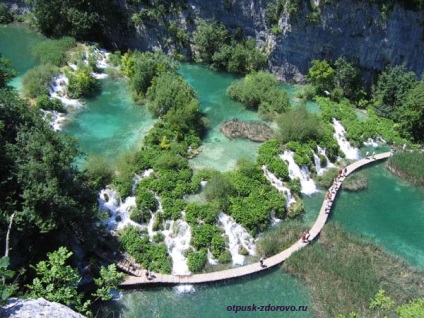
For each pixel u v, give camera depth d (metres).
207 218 42.78
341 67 63.69
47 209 35.38
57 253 28.92
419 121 58.00
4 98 39.28
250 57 67.81
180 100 54.47
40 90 56.66
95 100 58.72
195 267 40.03
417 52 63.41
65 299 26.08
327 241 43.28
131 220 42.91
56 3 70.44
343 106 62.12
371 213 47.59
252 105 60.31
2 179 35.62
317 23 63.06
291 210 46.53
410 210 48.25
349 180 51.09
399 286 39.00
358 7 61.66
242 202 44.88
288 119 54.44
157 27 71.19
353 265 40.50
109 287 31.69
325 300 37.75
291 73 67.56
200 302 37.72
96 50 68.94
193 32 70.31
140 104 58.47
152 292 38.38
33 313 18.89
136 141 51.81
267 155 50.34
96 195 40.09
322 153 53.41
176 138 51.56
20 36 73.19
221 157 50.81
